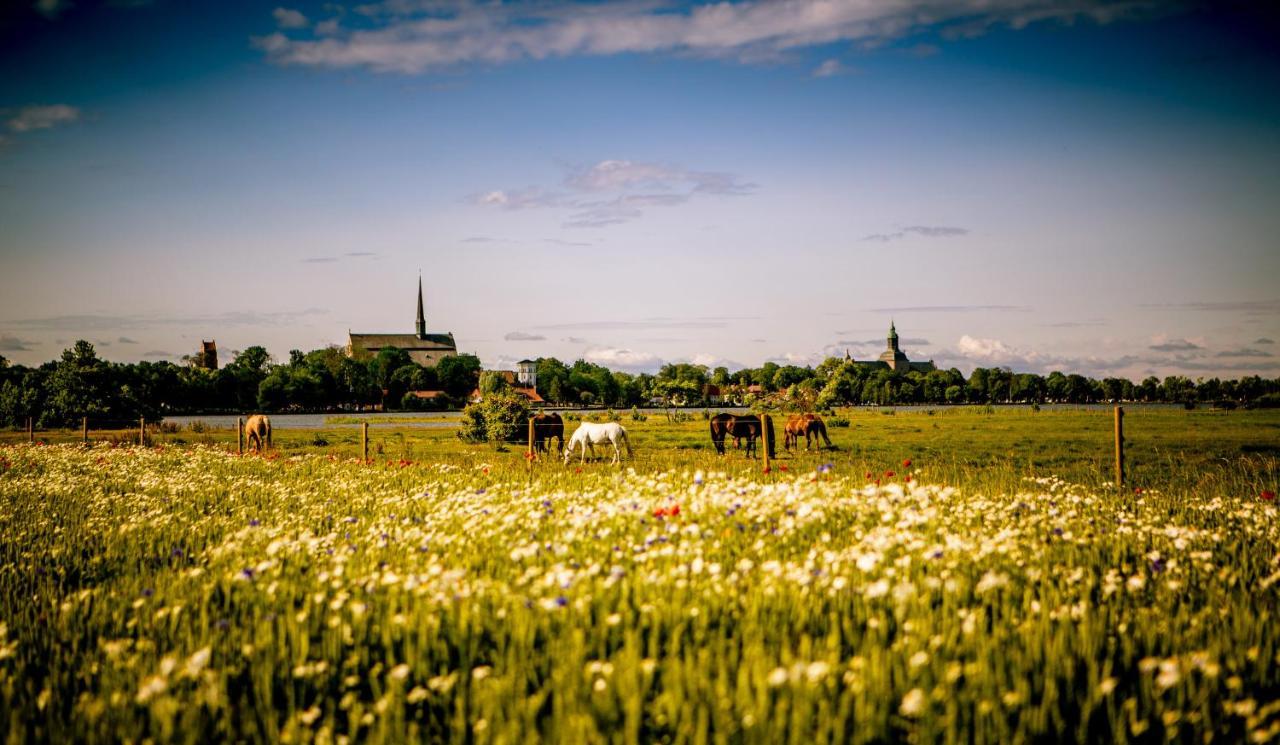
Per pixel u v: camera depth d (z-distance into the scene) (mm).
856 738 3811
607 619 5207
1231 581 6145
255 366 194000
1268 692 4426
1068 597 5688
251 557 7824
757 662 4402
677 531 7832
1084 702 4238
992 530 8148
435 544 8117
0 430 55344
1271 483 16094
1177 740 3967
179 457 25594
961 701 4113
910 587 5293
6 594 7406
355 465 21641
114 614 6324
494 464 22469
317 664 4938
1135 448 30859
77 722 4438
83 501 14273
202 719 4352
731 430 29766
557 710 4102
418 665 4840
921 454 28609
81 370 57438
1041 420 64188
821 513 8336
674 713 4059
